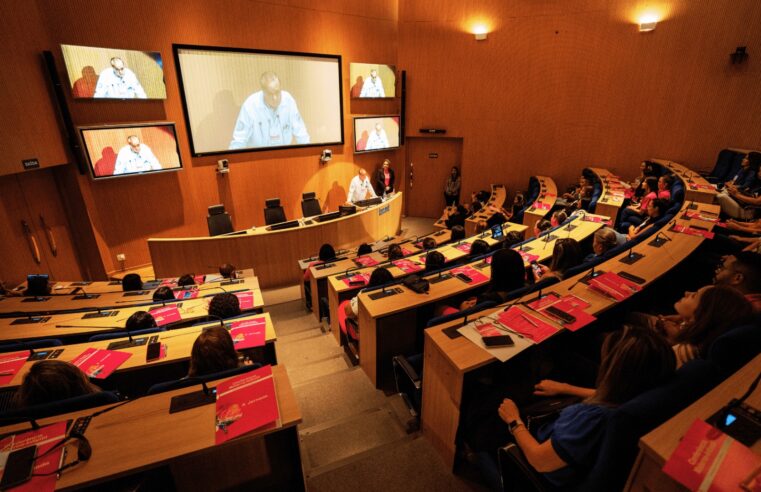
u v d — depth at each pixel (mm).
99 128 5879
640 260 3402
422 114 9664
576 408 1507
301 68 7836
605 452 1301
